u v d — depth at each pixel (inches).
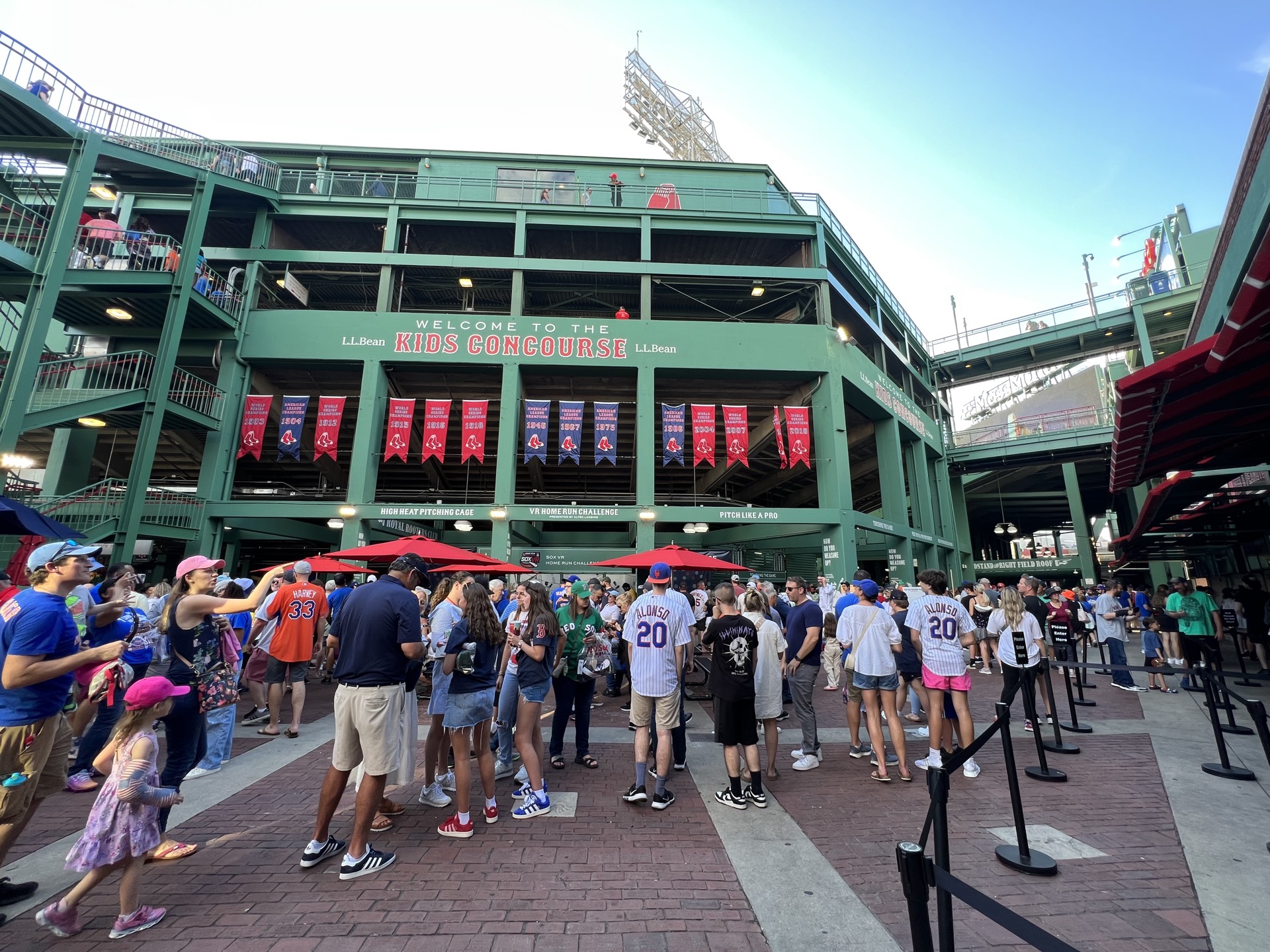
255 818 187.5
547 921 128.5
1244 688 415.5
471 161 911.0
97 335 701.3
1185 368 243.3
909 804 204.1
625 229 848.3
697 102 1450.5
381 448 756.6
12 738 132.4
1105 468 1368.1
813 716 254.2
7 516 218.1
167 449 864.9
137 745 126.6
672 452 735.1
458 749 176.4
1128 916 129.3
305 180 878.4
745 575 837.8
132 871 123.7
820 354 802.2
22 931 123.8
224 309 720.3
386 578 166.9
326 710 356.8
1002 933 123.6
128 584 232.1
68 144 574.6
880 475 954.7
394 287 801.6
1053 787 218.5
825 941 121.2
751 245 900.6
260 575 984.9
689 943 120.5
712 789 218.8
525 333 761.6
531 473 1062.4
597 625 261.9
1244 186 338.3
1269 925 125.2
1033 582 375.9
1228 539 703.1
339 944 119.3
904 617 281.6
